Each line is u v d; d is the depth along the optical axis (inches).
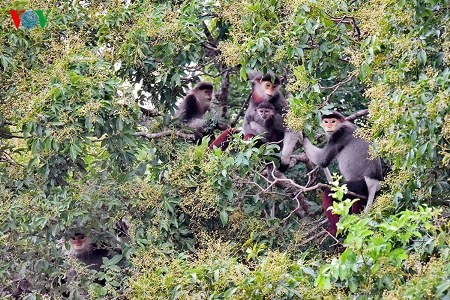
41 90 471.2
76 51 487.8
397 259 332.2
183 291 390.9
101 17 504.7
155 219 482.6
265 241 491.2
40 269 487.8
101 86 468.1
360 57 437.1
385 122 386.9
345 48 458.0
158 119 530.9
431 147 376.8
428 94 379.6
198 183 489.4
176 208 491.5
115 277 478.6
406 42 406.0
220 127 589.9
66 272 487.8
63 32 508.1
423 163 393.4
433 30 410.6
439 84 378.9
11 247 489.4
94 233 516.1
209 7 528.4
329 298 348.5
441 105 366.3
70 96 461.7
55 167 491.5
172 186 488.1
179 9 516.1
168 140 518.0
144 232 485.7
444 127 363.3
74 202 482.3
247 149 483.5
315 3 465.7
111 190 491.2
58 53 486.9
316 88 465.4
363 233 330.6
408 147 385.4
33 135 462.3
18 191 499.2
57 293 483.2
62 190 490.6
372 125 419.5
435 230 346.0
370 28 437.1
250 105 567.2
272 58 479.2
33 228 482.0
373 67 430.0
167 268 417.1
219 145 551.5
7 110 481.1
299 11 468.4
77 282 478.3
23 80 478.6
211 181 472.4
